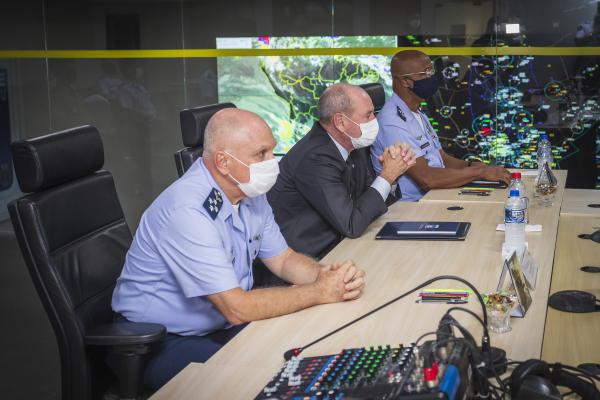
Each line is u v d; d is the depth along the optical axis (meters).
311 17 5.73
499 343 1.83
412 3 5.53
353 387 1.47
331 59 5.75
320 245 3.24
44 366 3.78
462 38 5.46
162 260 2.29
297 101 5.86
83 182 2.46
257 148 2.26
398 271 2.45
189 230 2.19
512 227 2.55
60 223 2.29
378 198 3.00
